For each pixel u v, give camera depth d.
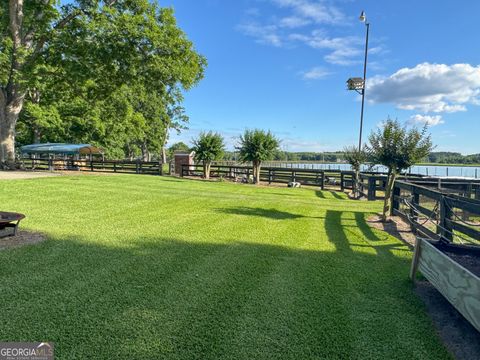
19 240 5.28
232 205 10.23
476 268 3.85
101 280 3.87
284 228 7.27
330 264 4.88
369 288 4.04
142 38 17.03
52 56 18.47
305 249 5.64
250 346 2.72
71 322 2.94
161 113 44.53
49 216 7.20
